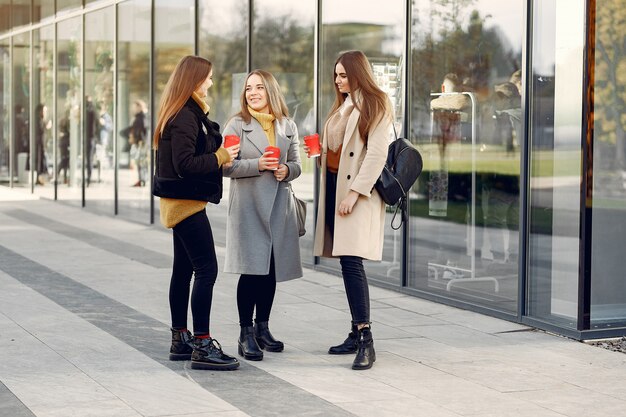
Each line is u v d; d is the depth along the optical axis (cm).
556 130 788
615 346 747
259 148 695
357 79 677
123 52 1647
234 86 1312
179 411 561
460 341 758
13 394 589
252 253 684
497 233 855
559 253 789
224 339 754
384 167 680
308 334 777
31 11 2094
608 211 776
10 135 2239
